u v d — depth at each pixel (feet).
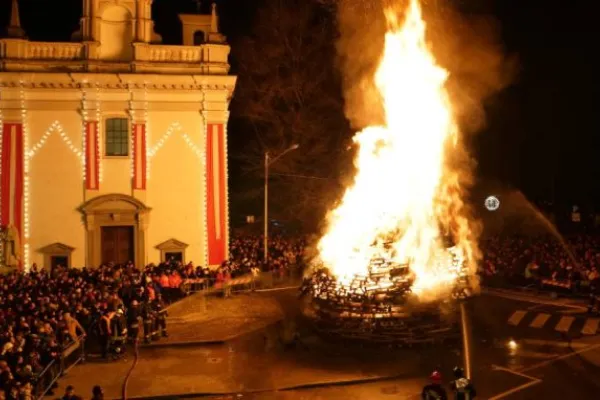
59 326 67.77
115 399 58.70
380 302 73.87
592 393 57.62
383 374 64.34
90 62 111.86
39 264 111.24
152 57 115.55
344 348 73.31
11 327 60.95
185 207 116.78
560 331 78.48
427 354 70.28
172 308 96.32
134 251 114.62
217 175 117.60
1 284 83.61
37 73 108.78
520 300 97.66
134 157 114.32
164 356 73.36
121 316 73.87
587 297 95.20
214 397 59.47
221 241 117.70
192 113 116.98
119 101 113.80
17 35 110.22
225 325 86.74
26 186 110.73
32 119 111.24
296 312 93.20
